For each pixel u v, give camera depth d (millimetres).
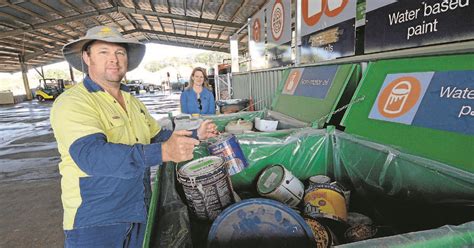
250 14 11547
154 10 14758
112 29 1282
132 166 947
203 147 1953
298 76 3490
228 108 4844
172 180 1495
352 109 2109
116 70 1293
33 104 23125
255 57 6160
